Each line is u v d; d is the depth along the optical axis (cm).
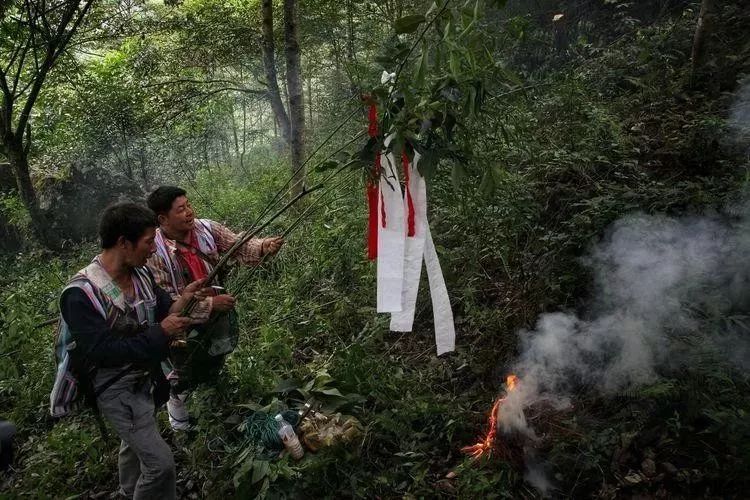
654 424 302
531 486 292
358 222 512
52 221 955
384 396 354
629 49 668
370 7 953
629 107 567
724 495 266
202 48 1198
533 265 416
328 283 497
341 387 368
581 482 287
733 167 428
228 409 365
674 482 276
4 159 1117
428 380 379
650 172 458
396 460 321
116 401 277
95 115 1091
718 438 282
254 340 448
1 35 863
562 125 538
